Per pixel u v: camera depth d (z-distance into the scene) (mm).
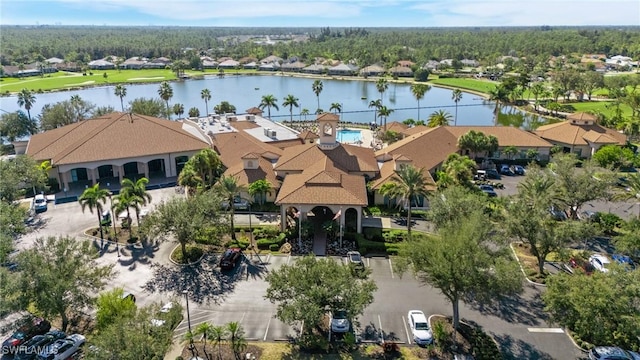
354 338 40781
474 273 38719
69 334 42344
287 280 39656
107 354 31938
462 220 46000
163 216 54094
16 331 42312
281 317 37969
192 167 71312
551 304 38750
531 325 44344
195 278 52188
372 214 70000
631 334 37312
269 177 75062
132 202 60844
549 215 53875
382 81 187500
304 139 102375
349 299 38469
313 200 60719
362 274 43688
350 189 63094
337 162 76625
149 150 86438
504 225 52312
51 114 118812
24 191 71562
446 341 41500
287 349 40750
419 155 86000
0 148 104688
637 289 36344
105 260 56031
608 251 58906
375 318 45344
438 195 58500
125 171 88625
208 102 198000
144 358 32406
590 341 41344
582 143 100188
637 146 106250
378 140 123438
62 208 72750
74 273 41844
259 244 59250
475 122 161625
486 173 90188
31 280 39562
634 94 143125
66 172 80875
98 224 66500
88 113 125812
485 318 45406
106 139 86562
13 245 54688
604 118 123375
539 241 50188
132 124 91500
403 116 171875
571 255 51781
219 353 40000
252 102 199625
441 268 39438
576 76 188375
